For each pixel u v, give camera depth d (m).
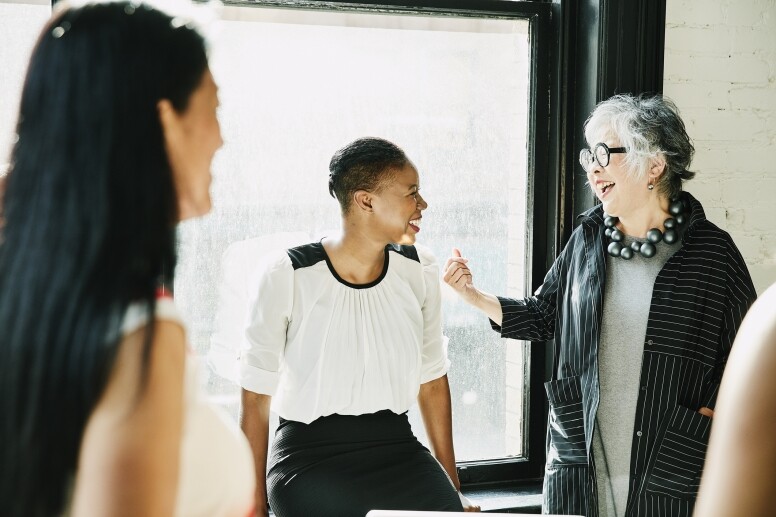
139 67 0.74
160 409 0.72
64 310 0.70
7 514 0.71
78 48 0.73
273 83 2.43
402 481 1.92
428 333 2.14
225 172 2.42
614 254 2.07
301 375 1.97
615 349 2.03
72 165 0.72
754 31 2.65
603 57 2.49
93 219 0.71
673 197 2.06
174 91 0.77
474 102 2.61
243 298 2.45
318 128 2.48
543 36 2.62
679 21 2.59
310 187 2.49
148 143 0.74
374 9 2.47
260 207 2.45
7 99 2.21
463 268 2.28
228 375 2.45
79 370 0.70
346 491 1.89
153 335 0.72
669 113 2.02
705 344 1.98
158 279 0.76
